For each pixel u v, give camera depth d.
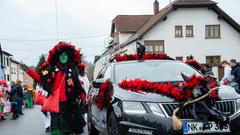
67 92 7.87
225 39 46.78
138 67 8.11
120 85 7.16
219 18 46.62
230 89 7.02
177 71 7.96
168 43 46.03
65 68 7.92
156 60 8.48
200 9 46.59
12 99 19.38
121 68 8.12
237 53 47.09
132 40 46.56
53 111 7.70
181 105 6.30
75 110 7.98
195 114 6.27
